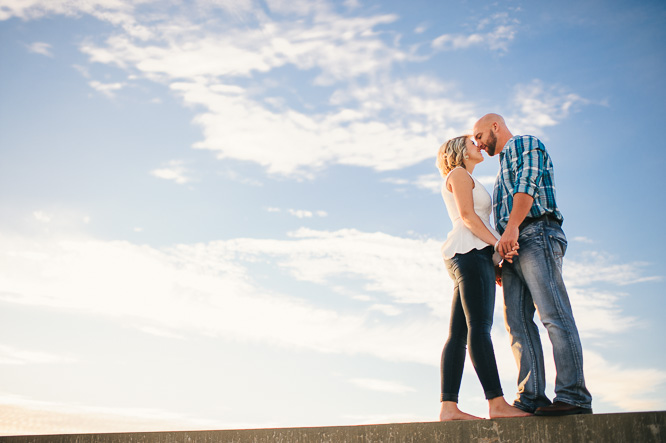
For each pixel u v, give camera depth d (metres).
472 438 2.55
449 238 3.21
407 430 2.62
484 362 2.92
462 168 3.25
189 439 2.84
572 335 2.79
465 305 3.04
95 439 2.95
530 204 2.94
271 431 2.75
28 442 3.00
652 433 2.36
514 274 3.16
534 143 3.09
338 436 2.67
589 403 2.71
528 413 2.92
